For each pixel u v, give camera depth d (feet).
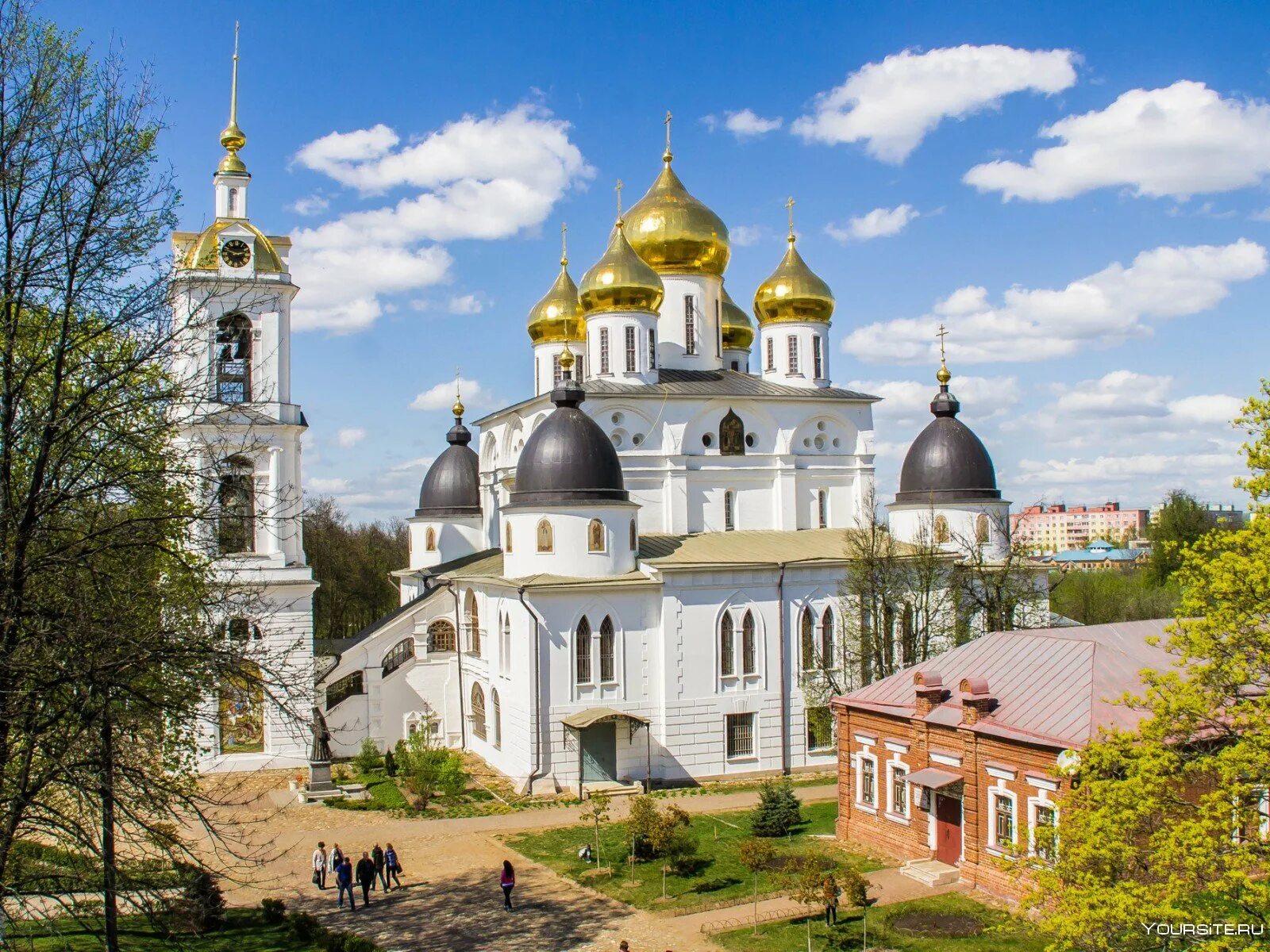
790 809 156.04
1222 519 99.25
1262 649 82.28
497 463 262.47
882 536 209.36
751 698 197.77
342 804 175.63
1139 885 77.71
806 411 235.20
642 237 245.45
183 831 160.15
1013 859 99.60
